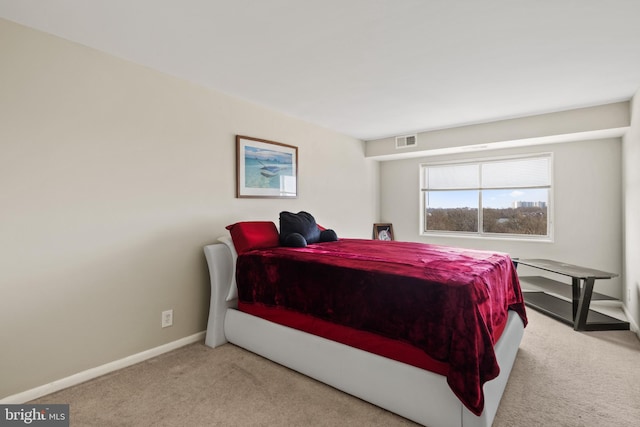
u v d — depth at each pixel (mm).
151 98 2383
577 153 3771
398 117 3686
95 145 2088
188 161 2621
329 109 3396
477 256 2311
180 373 2145
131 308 2275
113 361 2184
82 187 2031
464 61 2295
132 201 2275
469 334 1473
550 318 3236
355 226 4773
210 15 1730
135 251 2295
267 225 2832
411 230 5094
